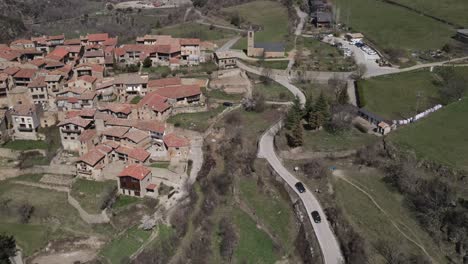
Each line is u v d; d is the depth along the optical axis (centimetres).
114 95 16188
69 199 12500
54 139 14550
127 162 13275
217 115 15425
